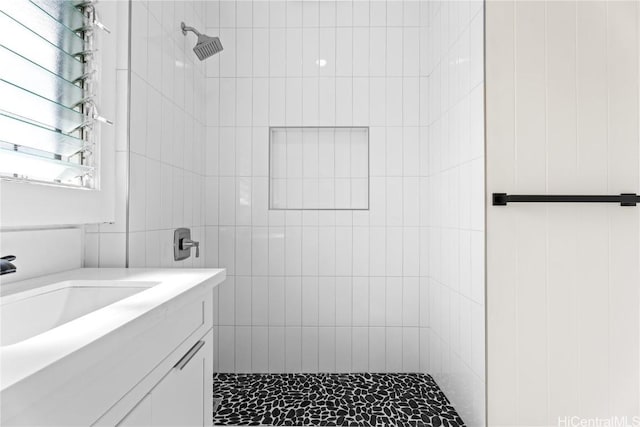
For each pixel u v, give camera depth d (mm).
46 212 1096
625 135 1565
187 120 2066
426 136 2369
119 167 1433
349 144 2426
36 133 1016
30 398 456
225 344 2365
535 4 1566
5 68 923
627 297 1552
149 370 822
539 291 1541
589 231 1554
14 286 999
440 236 2135
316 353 2359
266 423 1755
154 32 1658
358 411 1867
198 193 2252
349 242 2365
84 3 1241
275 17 2389
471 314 1680
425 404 1941
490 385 1531
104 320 670
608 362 1546
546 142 1555
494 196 1533
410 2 2385
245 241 2371
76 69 1197
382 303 2361
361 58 2383
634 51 1568
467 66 1736
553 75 1562
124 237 1430
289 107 2383
